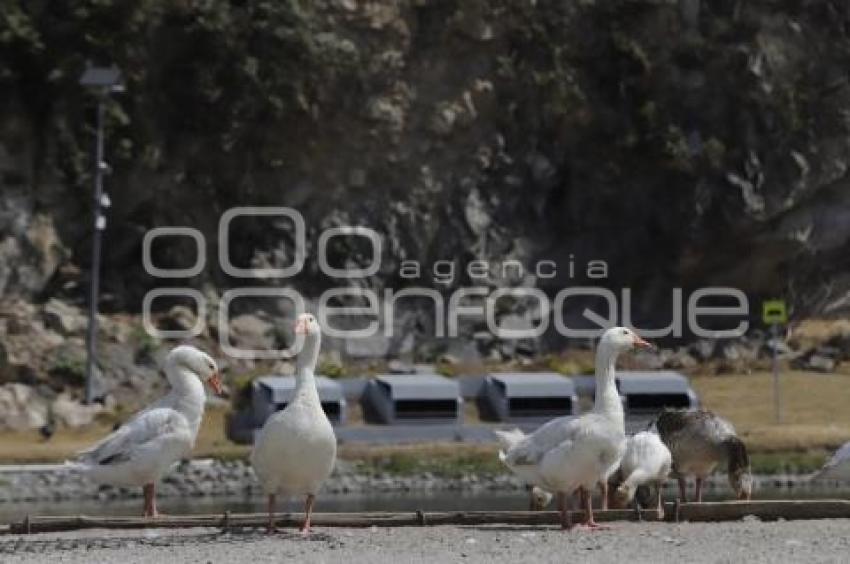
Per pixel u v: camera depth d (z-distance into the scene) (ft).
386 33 212.02
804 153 223.51
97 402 175.11
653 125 220.43
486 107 219.41
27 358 180.24
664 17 222.48
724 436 74.13
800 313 232.94
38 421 169.37
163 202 203.21
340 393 166.50
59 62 193.57
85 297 196.13
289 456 59.72
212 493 139.74
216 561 51.19
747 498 74.18
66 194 196.24
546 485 62.54
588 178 223.92
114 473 64.59
